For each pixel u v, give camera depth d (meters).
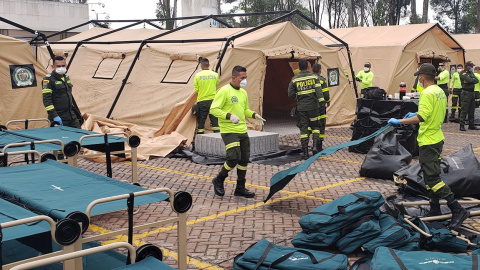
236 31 15.77
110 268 4.18
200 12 23.05
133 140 7.42
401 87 12.22
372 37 21.91
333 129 16.02
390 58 20.22
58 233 3.27
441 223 6.23
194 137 12.48
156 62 14.62
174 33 17.70
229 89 7.59
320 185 8.91
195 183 8.99
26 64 13.23
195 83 12.25
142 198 4.16
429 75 6.27
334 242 5.57
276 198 8.02
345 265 4.77
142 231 6.41
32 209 4.14
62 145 6.54
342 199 5.82
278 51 14.19
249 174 9.75
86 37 19.92
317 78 11.06
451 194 6.20
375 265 4.46
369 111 11.85
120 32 19.44
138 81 14.66
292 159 11.23
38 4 33.88
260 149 11.32
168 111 13.47
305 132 11.19
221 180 8.04
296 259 4.86
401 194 7.76
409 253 4.68
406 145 11.38
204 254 5.66
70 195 4.33
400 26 21.94
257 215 7.12
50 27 34.59
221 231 6.44
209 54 13.55
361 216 5.66
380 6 44.50
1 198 4.38
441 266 4.36
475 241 5.89
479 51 24.73
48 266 4.05
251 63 13.79
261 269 4.86
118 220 6.83
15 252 4.57
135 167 7.48
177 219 4.00
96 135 6.96
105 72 15.92
